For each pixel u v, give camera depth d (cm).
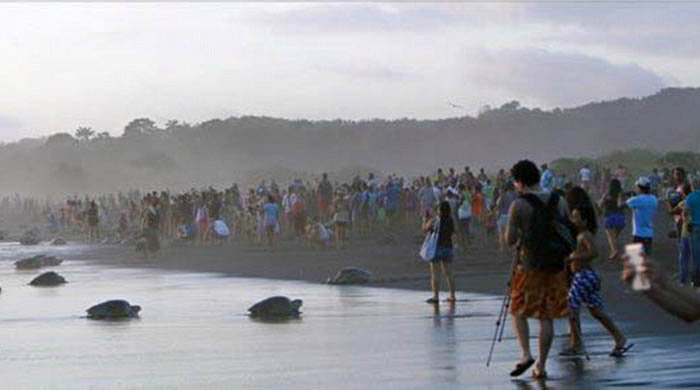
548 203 1684
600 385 1612
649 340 2083
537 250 1677
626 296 2938
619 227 3459
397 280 3847
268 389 1667
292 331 2428
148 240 5841
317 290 3581
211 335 2388
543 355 1691
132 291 3728
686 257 2900
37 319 2825
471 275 3934
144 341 2309
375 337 2272
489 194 5981
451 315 2672
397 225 6600
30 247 7950
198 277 4394
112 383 1758
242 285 3903
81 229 9881
